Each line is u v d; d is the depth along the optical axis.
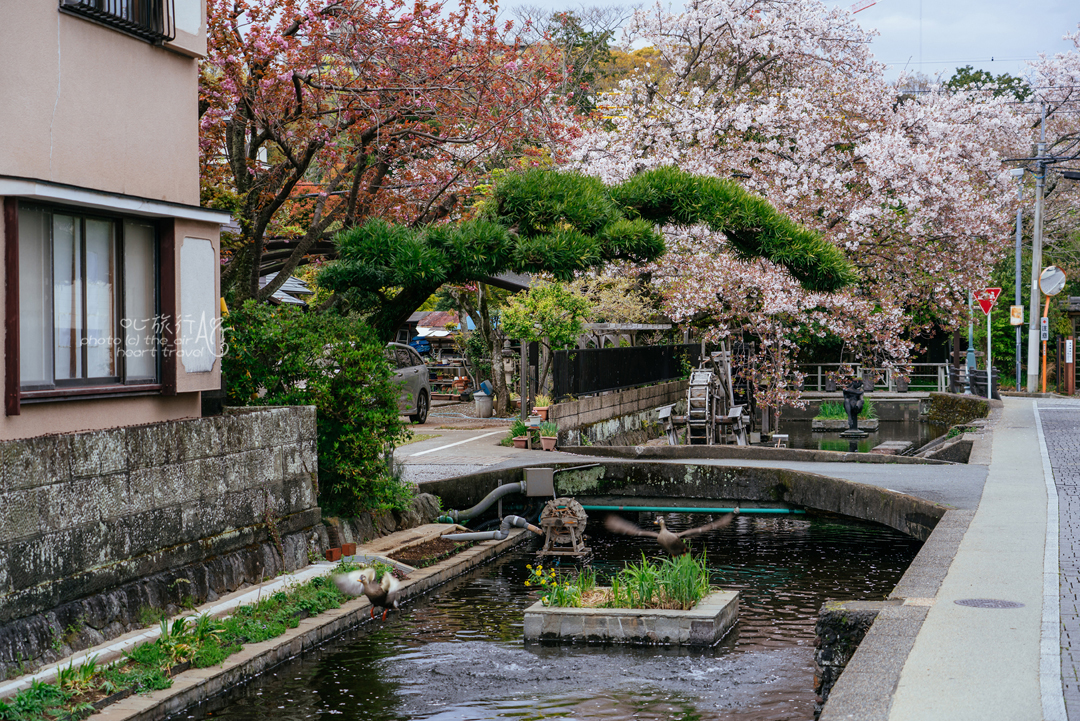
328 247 16.50
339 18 13.60
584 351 23.41
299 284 26.12
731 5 28.58
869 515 13.23
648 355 29.19
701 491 16.67
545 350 23.70
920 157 25.70
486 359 30.86
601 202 13.48
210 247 10.29
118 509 8.31
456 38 14.35
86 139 8.67
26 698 6.57
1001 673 5.34
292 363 11.88
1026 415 23.75
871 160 26.09
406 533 13.77
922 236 26.91
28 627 7.24
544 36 16.39
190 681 7.78
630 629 9.70
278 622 9.41
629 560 14.40
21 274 7.96
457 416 28.36
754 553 14.73
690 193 14.20
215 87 13.52
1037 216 34.28
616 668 8.84
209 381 10.25
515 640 9.87
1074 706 4.80
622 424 26.09
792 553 14.72
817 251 14.18
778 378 28.58
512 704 7.84
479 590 12.26
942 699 4.93
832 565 13.78
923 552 8.74
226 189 15.22
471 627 10.43
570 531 14.62
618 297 26.00
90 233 8.78
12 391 7.58
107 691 7.17
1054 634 6.10
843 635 6.79
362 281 12.77
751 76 29.58
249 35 13.23
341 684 8.39
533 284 23.28
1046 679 5.22
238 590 9.85
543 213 13.26
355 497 12.66
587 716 7.53
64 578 7.67
